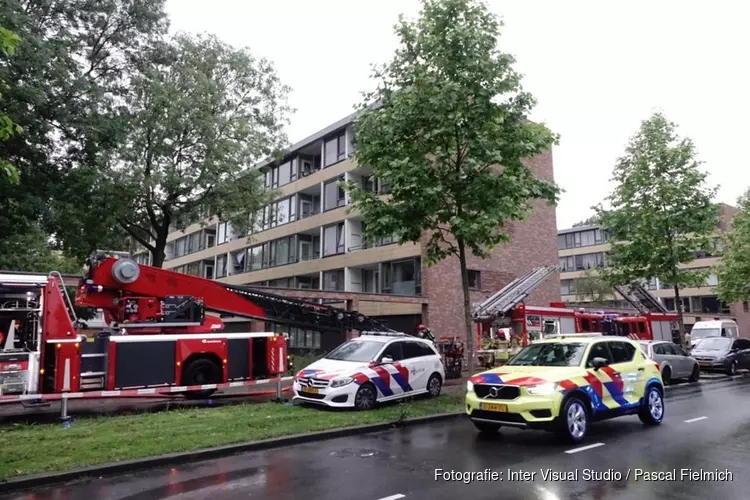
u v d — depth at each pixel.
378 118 13.61
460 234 12.96
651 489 6.36
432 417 11.26
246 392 14.34
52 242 23.09
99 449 7.89
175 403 12.74
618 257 22.86
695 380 19.67
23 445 8.12
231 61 23.91
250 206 25.14
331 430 9.59
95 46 20.75
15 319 10.65
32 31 16.59
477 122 13.15
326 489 6.42
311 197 37.66
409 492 6.29
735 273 30.14
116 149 19.98
